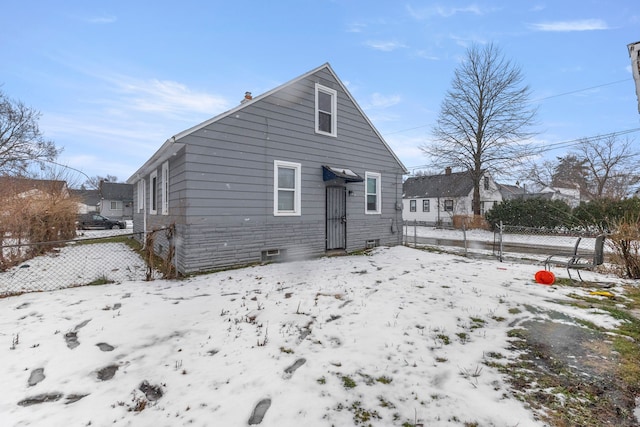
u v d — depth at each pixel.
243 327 3.97
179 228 7.36
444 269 7.40
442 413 2.34
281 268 7.45
